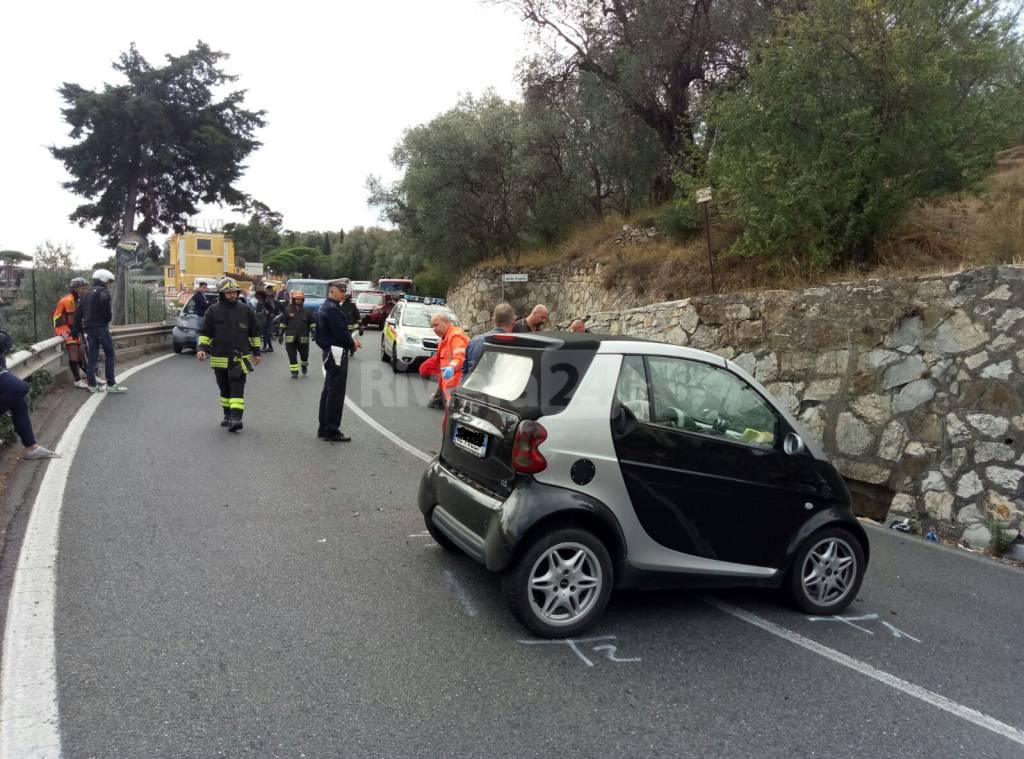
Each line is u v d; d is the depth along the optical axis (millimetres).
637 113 18688
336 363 8305
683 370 4285
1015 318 6352
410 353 15242
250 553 4750
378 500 6129
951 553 6035
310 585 4312
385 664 3469
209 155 28094
